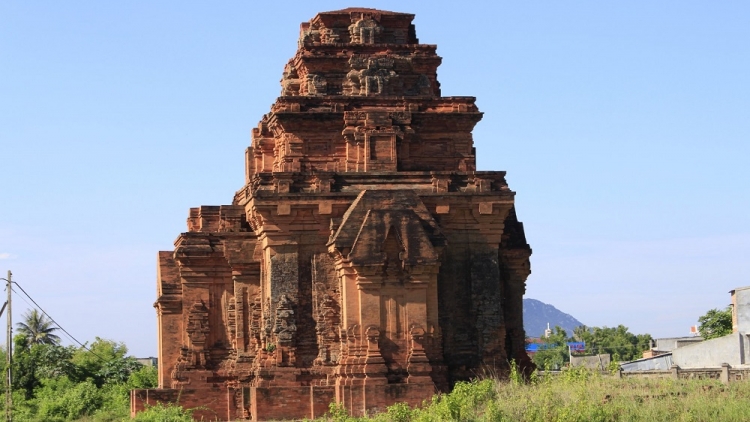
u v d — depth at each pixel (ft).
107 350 276.00
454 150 165.78
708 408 122.01
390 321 145.89
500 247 168.45
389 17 176.55
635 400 126.31
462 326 153.17
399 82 171.12
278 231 152.35
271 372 149.28
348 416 136.26
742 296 252.62
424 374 144.15
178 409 152.76
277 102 163.22
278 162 168.35
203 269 169.17
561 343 404.57
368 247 145.28
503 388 136.05
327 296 151.64
